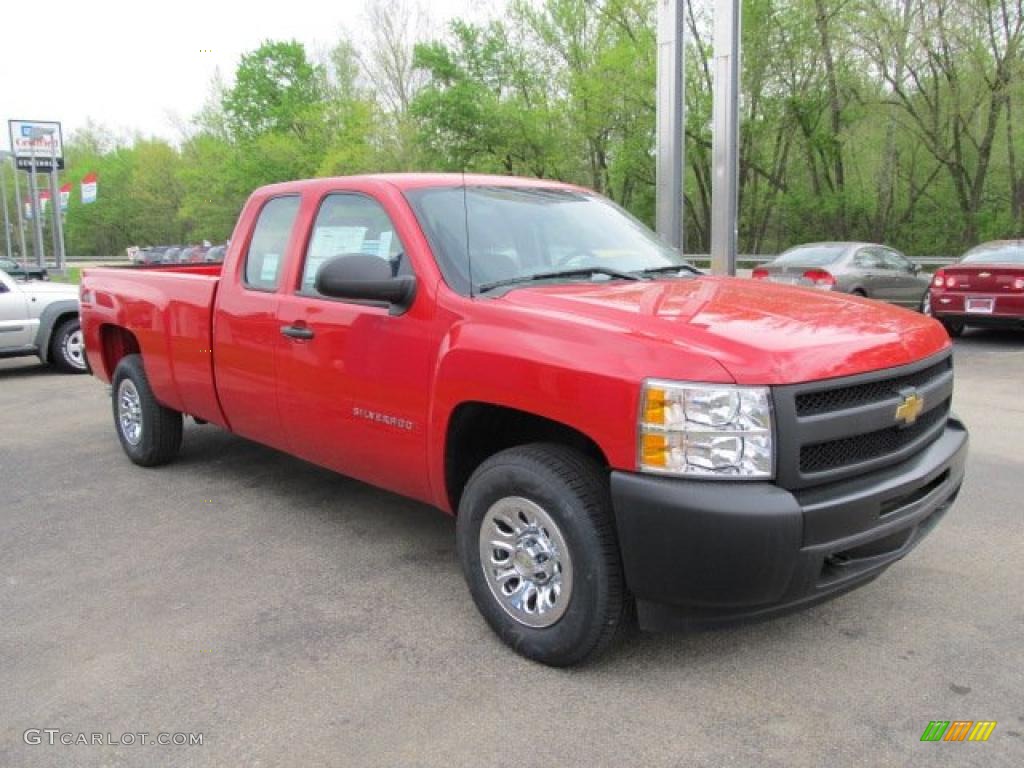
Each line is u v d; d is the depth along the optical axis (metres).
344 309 4.02
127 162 82.75
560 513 3.08
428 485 3.75
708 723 2.88
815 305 3.49
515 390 3.18
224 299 4.88
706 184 38.25
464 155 37.50
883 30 28.42
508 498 3.30
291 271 4.44
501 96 38.75
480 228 3.94
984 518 4.77
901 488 3.02
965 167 33.19
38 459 6.47
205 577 4.17
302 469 6.04
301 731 2.87
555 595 3.20
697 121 34.03
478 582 3.46
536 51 38.28
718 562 2.74
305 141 49.91
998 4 27.17
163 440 6.02
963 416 7.38
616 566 3.03
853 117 32.16
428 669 3.26
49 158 36.31
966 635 3.45
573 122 36.06
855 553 3.05
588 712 2.95
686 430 2.76
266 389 4.60
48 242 86.56
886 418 3.03
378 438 3.92
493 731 2.85
